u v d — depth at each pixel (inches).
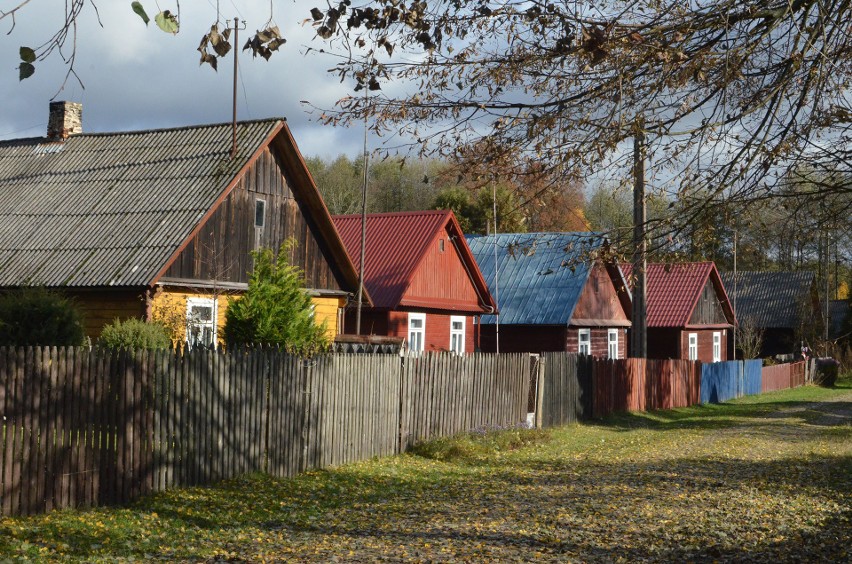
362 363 924.0
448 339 1883.6
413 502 706.8
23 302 786.8
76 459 608.7
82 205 1291.8
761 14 481.7
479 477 852.0
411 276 1716.3
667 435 1289.4
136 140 1416.1
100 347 628.4
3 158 1502.2
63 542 518.0
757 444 1159.0
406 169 3538.4
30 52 252.2
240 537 563.8
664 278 2640.3
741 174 510.0
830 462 958.4
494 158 496.1
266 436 796.0
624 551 510.9
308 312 1048.2
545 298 2055.9
